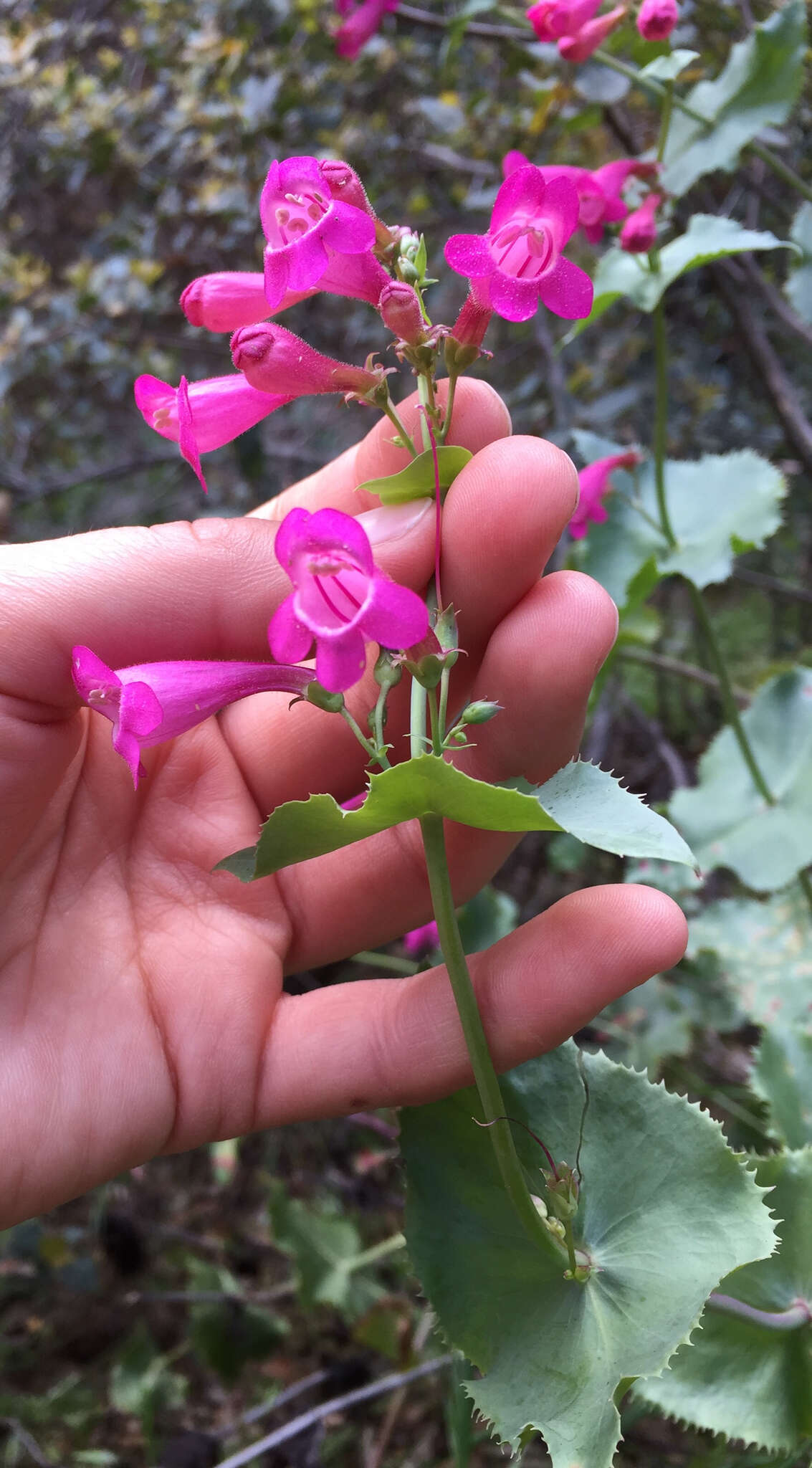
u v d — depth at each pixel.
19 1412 0.37
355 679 0.13
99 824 0.20
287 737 0.21
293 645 0.14
